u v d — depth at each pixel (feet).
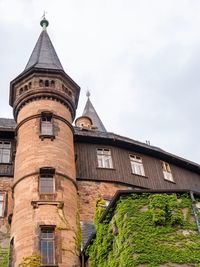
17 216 73.72
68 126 88.58
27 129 85.05
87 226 81.56
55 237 70.49
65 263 68.54
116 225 58.03
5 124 98.58
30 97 88.94
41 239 70.03
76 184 82.38
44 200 73.87
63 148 83.10
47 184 77.51
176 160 106.11
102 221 63.16
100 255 62.13
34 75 91.40
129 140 102.94
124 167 96.84
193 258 52.24
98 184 91.09
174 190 58.39
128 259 51.52
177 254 52.26
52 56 101.50
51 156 80.28
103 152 97.91
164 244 52.95
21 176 78.43
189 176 107.45
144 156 102.63
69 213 74.90
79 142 97.04
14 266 68.28
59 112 88.02
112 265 56.54
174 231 54.39
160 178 100.17
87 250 68.49
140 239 52.85
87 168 92.68
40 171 77.56
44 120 86.79
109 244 59.62
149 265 50.83
